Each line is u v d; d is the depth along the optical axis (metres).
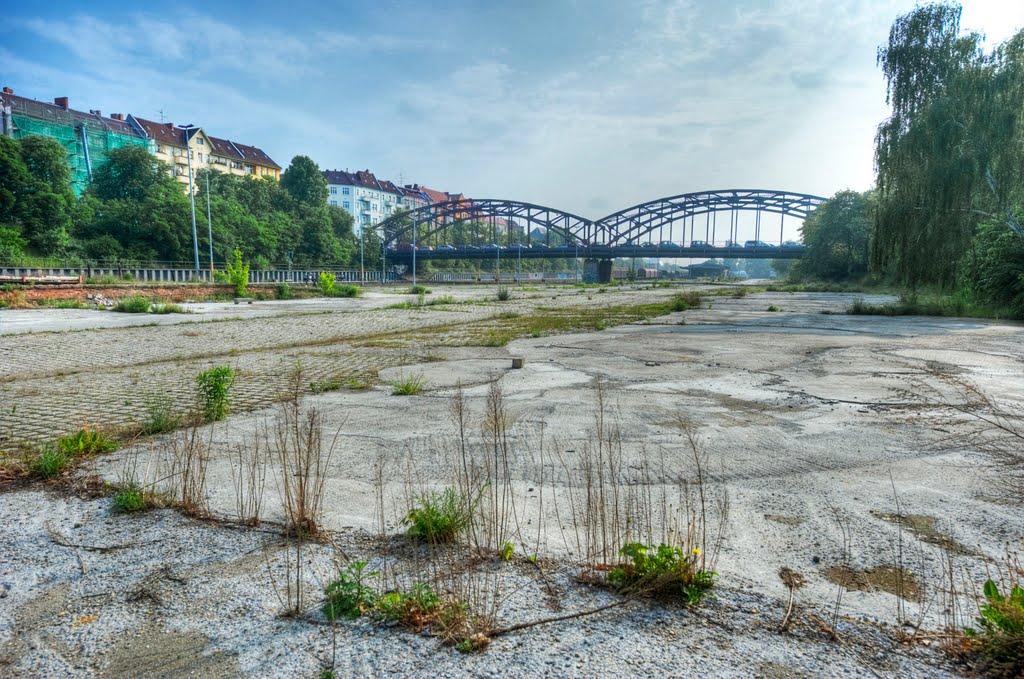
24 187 57.88
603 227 126.50
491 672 2.27
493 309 31.25
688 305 30.44
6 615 2.75
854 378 9.29
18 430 6.63
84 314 27.39
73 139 80.12
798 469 4.81
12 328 20.47
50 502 4.17
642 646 2.42
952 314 23.55
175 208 71.44
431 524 3.42
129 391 9.06
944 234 24.45
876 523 3.70
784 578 3.00
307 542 3.46
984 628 2.48
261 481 4.57
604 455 5.21
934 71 25.77
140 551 3.38
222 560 3.25
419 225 138.12
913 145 25.17
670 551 2.90
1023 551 3.29
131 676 2.30
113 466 5.00
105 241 64.44
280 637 2.53
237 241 80.12
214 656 2.42
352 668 2.31
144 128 93.94
